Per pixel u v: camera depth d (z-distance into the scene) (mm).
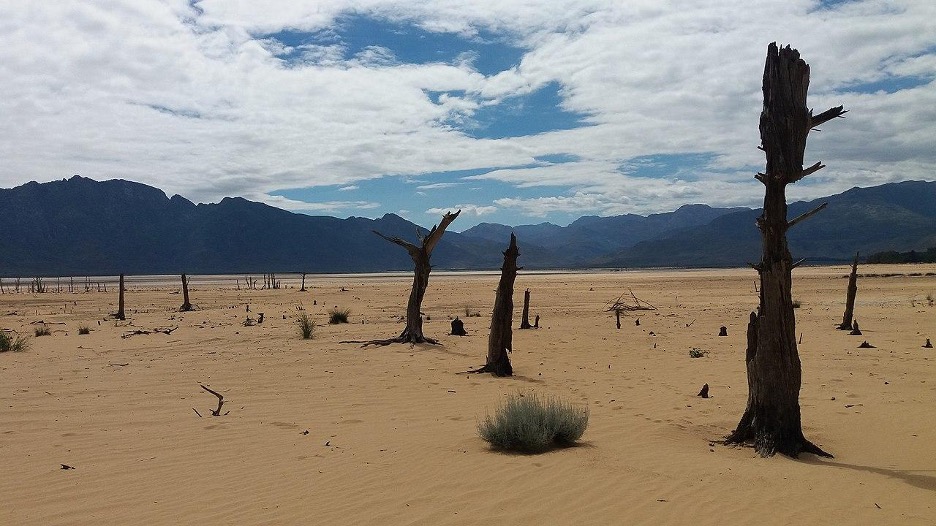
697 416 10070
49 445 8641
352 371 14828
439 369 15188
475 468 7266
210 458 7969
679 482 6637
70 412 10695
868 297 41594
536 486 6582
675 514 5719
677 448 8141
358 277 166125
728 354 17156
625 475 6895
